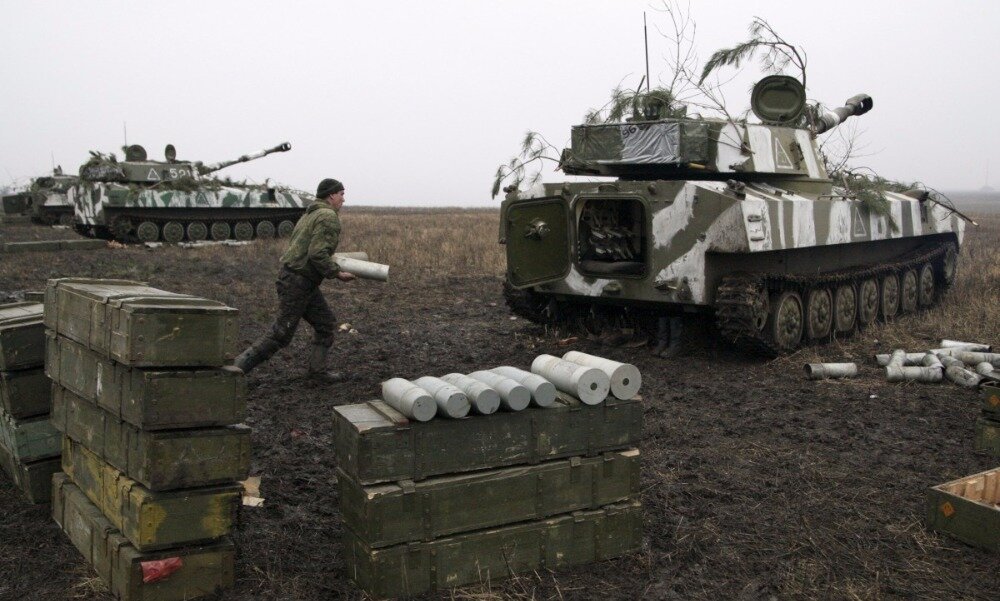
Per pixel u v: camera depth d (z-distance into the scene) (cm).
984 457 682
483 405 439
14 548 492
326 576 464
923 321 1324
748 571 483
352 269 837
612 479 483
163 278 1766
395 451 428
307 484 602
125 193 2555
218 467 431
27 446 541
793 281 1034
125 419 426
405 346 1118
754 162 1073
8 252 2234
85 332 457
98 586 448
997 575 482
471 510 444
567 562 474
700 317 1109
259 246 2600
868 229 1222
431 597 435
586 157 1089
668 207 983
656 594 452
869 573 483
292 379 913
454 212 6644
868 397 869
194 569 434
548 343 1147
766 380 945
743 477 632
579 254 1073
